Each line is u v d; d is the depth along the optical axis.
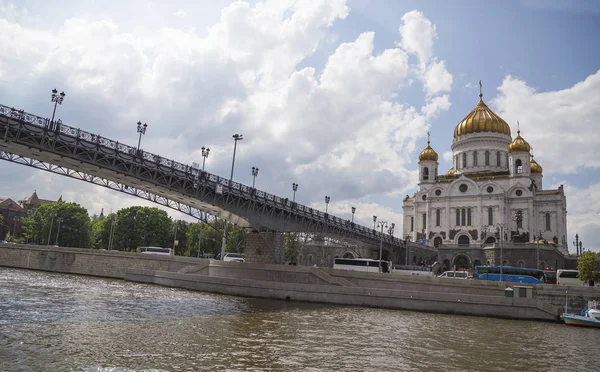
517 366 24.56
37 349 22.09
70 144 44.28
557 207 112.69
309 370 21.09
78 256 82.12
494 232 111.88
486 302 48.50
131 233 115.62
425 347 28.31
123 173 48.88
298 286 54.50
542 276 64.88
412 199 134.88
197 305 44.19
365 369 21.92
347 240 94.69
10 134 41.06
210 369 20.23
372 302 51.91
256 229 68.75
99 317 33.09
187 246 130.75
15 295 43.56
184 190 53.94
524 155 114.62
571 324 43.47
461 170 126.88
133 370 19.39
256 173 72.00
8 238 144.62
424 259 113.12
